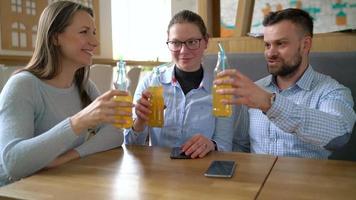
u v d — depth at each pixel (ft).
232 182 2.98
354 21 8.89
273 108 3.84
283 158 3.83
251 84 3.69
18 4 10.43
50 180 3.06
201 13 7.77
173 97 5.49
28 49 10.88
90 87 5.22
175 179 3.07
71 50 4.50
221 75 3.62
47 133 3.60
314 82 5.37
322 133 4.05
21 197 2.63
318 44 6.84
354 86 6.09
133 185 2.91
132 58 15.44
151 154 4.08
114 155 4.04
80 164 3.62
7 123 3.85
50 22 4.43
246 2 7.35
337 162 3.64
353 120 4.73
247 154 4.05
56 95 4.58
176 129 5.39
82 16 4.53
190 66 5.41
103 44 14.32
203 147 4.08
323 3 9.19
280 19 5.32
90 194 2.69
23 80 4.24
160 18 15.33
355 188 2.81
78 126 3.57
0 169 3.88
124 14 15.05
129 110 3.67
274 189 2.79
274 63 5.44
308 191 2.74
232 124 5.53
